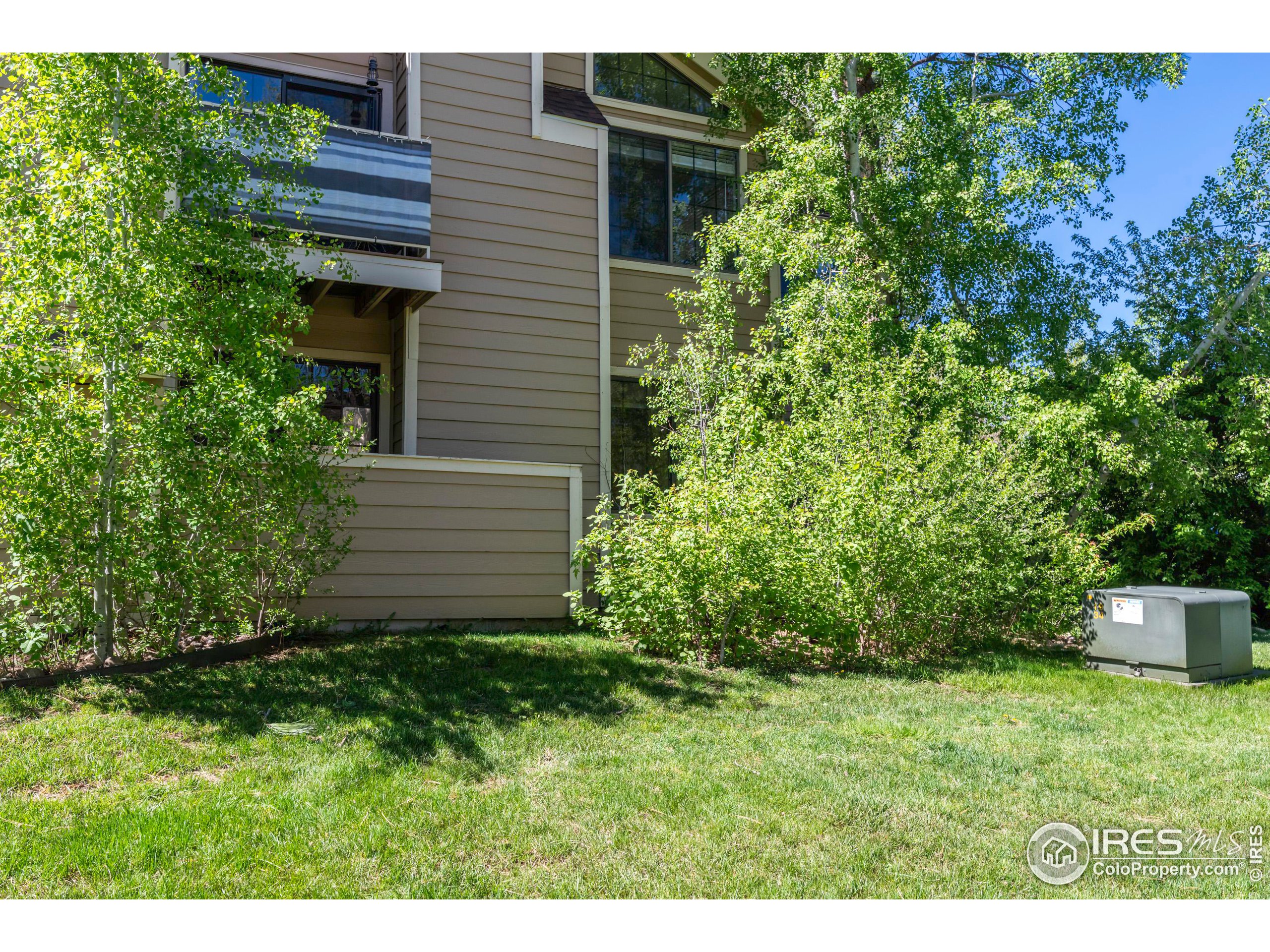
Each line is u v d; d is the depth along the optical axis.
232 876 3.31
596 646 7.71
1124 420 12.62
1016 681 7.24
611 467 10.62
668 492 8.02
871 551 7.76
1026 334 12.92
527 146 10.59
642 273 12.09
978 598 8.61
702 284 10.82
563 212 10.69
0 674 5.75
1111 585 11.20
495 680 6.23
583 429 10.49
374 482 8.12
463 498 8.47
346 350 10.23
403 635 7.76
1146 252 15.16
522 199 10.48
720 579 7.23
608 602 7.98
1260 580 14.27
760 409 9.02
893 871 3.55
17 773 4.12
